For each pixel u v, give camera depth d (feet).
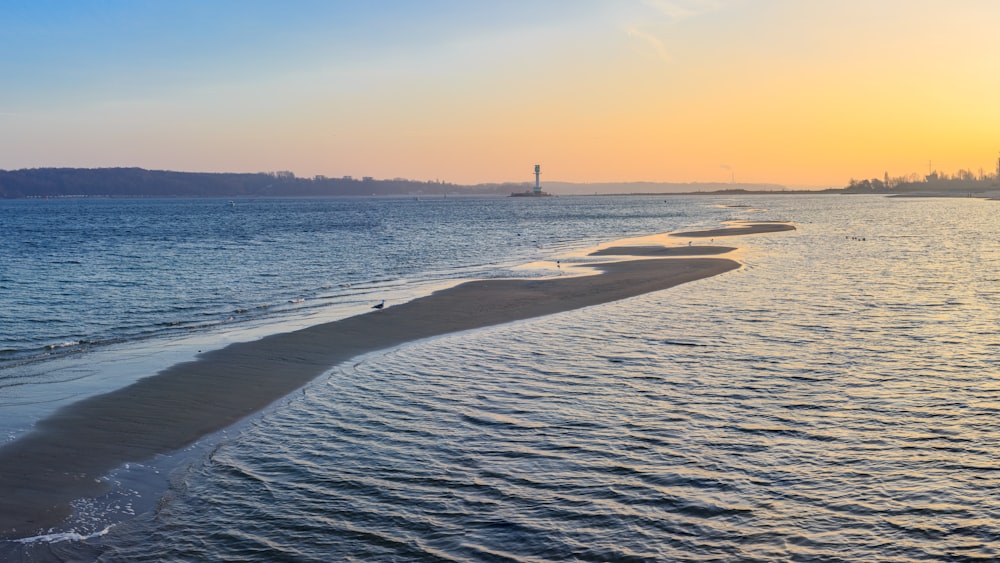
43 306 102.63
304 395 54.85
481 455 42.37
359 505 36.09
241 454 42.91
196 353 69.10
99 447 43.75
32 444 43.83
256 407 52.03
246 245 218.79
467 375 60.23
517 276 130.11
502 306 94.94
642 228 307.99
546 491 37.50
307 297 109.40
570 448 43.34
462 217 457.27
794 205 627.05
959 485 37.76
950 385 55.72
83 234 281.95
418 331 79.05
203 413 50.47
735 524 33.88
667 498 36.58
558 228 317.42
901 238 208.64
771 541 32.35
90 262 165.99
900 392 53.98
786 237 221.05
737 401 52.13
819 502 36.06
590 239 238.48
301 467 40.88
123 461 41.75
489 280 121.90
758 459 41.42
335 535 33.14
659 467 40.40
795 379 57.67
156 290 118.93
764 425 47.01
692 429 46.39
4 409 50.88
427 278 132.16
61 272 144.97
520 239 244.42
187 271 146.92
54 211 604.08
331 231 296.92
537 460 41.52
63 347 75.77
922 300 95.35
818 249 176.14
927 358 64.03
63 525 33.96
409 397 54.08
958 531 33.01
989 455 41.68
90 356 69.87
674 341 72.13
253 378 59.47
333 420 48.93
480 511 35.32
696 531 33.27
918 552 31.35
